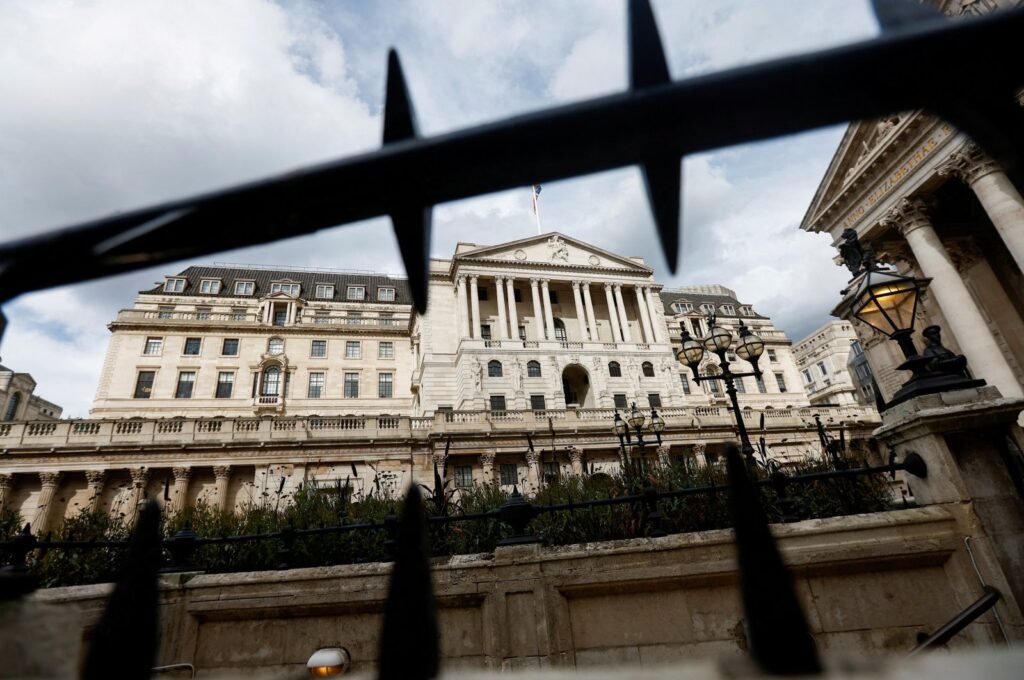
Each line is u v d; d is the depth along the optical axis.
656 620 3.85
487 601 3.96
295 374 46.72
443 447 27.64
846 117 0.64
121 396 41.88
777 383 60.81
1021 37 0.55
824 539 3.75
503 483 27.97
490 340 40.44
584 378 43.03
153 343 44.62
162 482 24.80
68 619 0.78
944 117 0.60
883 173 18.64
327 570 4.26
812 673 0.66
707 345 10.87
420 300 0.86
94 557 5.61
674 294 73.75
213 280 53.28
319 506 7.30
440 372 41.50
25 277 0.69
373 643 4.05
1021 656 0.54
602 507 5.54
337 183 0.70
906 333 4.18
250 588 4.18
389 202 0.73
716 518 5.17
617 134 0.67
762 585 0.80
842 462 5.76
